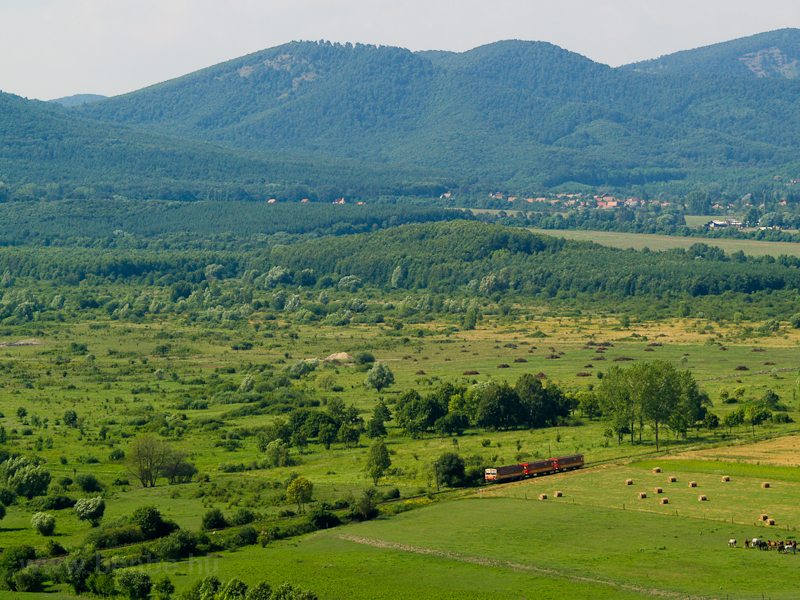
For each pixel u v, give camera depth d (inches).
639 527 6555.1
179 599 5319.9
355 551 6254.9
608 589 5354.3
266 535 6594.5
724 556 5841.5
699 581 5403.5
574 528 6594.5
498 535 6501.0
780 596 5108.3
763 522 6540.4
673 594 5226.4
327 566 5915.4
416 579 5620.1
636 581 5457.7
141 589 5408.5
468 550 6176.2
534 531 6565.0
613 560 5861.2
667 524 6604.3
